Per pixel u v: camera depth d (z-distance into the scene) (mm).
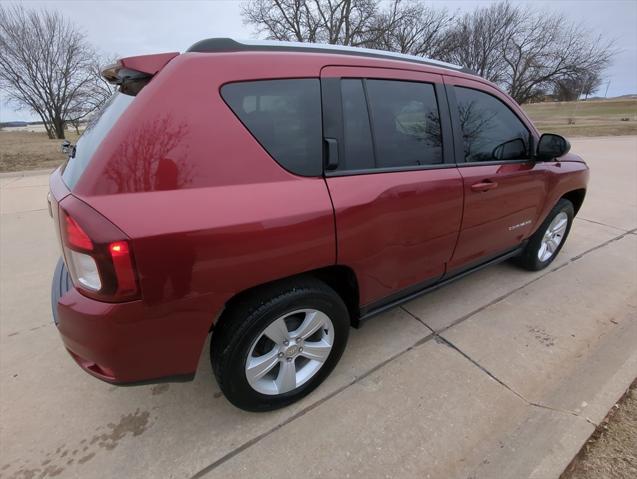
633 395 2092
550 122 30875
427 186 2176
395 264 2188
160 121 1455
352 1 25094
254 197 1586
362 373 2291
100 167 1390
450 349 2500
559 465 1691
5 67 31031
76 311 1451
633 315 2881
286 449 1815
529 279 3457
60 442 1866
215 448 1828
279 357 1909
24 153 14555
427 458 1755
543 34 28625
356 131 1937
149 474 1709
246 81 1628
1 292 3270
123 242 1345
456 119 2402
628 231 4762
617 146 13828
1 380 2258
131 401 2115
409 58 2271
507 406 2035
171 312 1506
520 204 2881
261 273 1636
